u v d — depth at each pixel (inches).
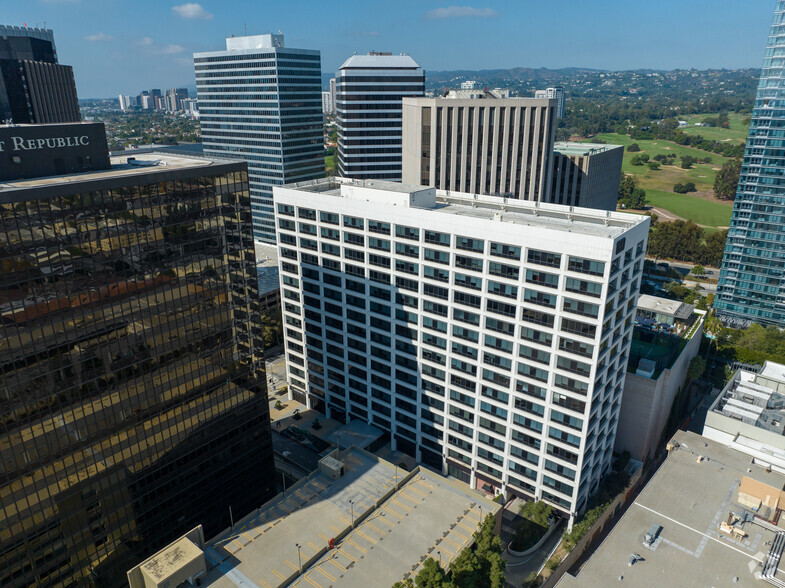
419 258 4271.7
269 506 3759.8
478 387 4269.2
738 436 4495.6
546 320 3732.8
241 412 3966.5
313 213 4877.0
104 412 3107.8
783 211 7032.5
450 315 4237.2
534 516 4116.6
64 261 2751.0
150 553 3622.0
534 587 3762.3
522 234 3659.0
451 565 3218.5
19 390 2711.6
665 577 3211.1
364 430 5241.1
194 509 3841.0
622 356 4158.5
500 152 6279.5
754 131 6998.0
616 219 4030.5
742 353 6579.7
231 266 3599.9
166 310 3282.5
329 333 5236.2
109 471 3218.5
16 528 2854.3
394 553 3373.5
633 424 4827.8
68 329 2834.6
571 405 3791.8
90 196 2785.4
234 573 3201.3
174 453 3570.4
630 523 3617.1
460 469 4692.4
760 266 7416.3
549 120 6245.1
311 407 5851.4
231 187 3459.6
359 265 4702.3
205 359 3602.4
